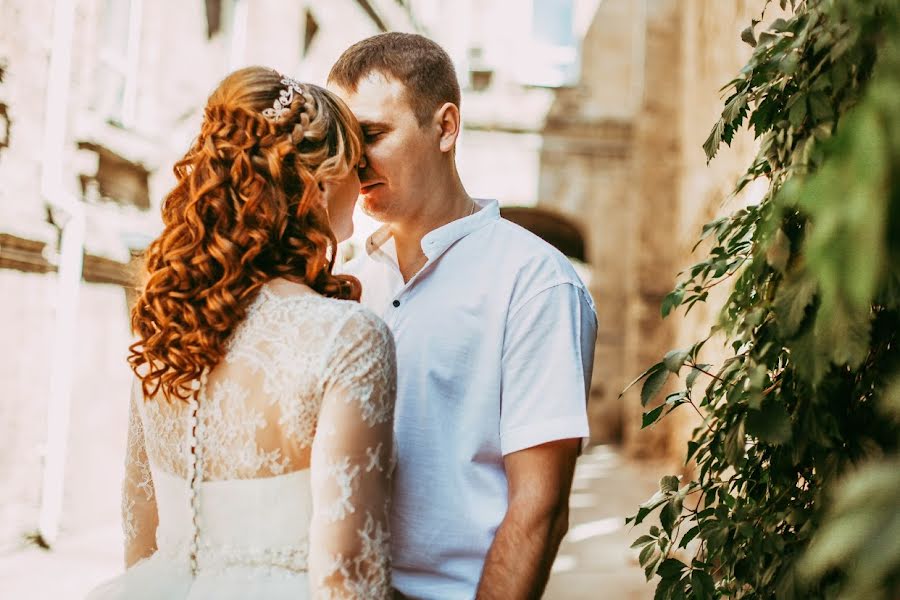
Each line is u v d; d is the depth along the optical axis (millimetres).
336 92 1688
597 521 7352
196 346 1169
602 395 14742
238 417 1164
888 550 499
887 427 1159
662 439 11852
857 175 553
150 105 6996
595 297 14875
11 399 5316
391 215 1703
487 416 1559
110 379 6562
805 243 1187
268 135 1230
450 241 1642
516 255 1593
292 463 1159
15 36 5203
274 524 1154
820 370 1112
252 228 1210
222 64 8102
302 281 1268
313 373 1139
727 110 1546
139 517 1400
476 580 1536
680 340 10242
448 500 1557
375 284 1827
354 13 11180
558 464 1484
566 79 15102
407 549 1566
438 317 1609
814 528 1260
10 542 5301
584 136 15016
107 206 6398
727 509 1532
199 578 1176
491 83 15086
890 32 628
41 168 5512
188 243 1229
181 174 1285
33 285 5492
